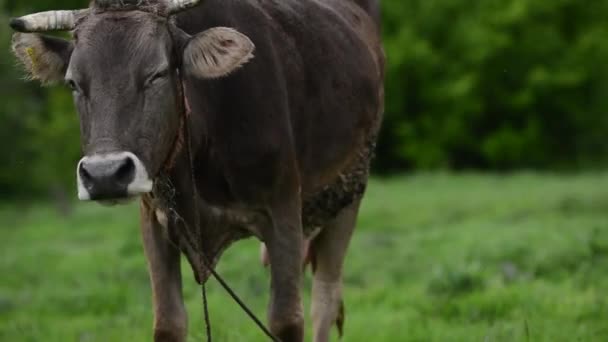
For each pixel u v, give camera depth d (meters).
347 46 9.75
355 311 13.27
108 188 6.78
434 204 29.39
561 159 50.41
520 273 14.96
